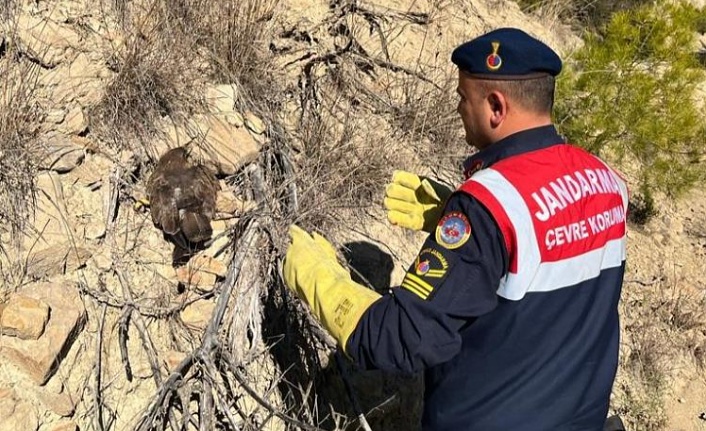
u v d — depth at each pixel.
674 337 4.38
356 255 3.28
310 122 3.50
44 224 2.65
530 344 1.99
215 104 3.21
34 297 2.49
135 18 3.31
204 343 2.66
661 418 4.04
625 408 4.00
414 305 1.89
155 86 3.07
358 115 3.81
